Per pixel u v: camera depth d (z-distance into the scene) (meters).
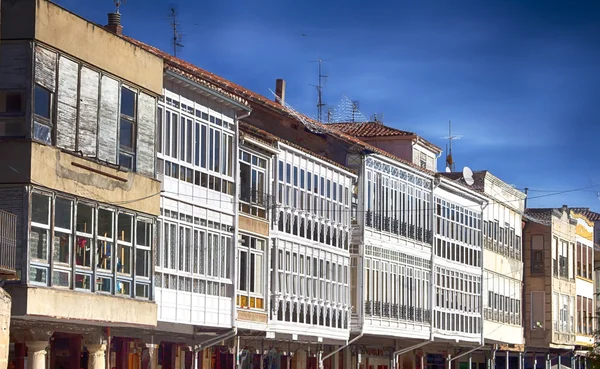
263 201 42.59
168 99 36.12
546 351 79.62
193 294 37.28
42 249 29.38
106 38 31.95
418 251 55.78
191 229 37.31
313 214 46.59
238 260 40.50
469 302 62.88
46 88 29.67
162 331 37.78
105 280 31.83
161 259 35.56
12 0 29.42
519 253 73.19
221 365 42.38
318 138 50.91
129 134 33.12
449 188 60.06
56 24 29.97
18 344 31.72
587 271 84.38
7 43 29.31
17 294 28.55
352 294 50.09
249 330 42.06
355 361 53.06
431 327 56.91
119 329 35.72
